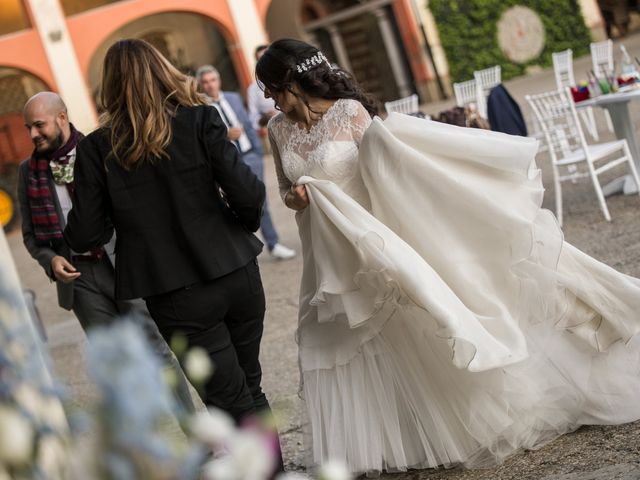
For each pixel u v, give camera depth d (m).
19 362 1.19
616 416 3.55
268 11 27.73
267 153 22.22
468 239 3.47
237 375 3.34
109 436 1.09
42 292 11.68
